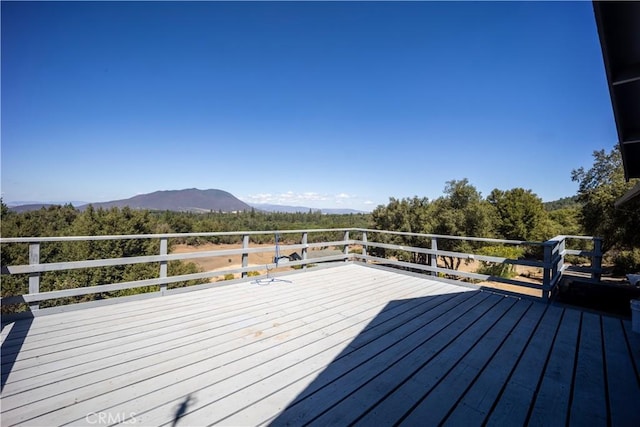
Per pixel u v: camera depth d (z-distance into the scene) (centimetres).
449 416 163
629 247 981
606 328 288
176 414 163
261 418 161
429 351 239
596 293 388
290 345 247
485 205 2038
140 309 332
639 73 181
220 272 433
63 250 1775
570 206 2503
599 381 198
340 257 600
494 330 282
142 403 172
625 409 170
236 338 260
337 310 336
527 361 224
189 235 398
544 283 365
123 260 346
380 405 172
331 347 244
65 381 192
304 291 414
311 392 184
